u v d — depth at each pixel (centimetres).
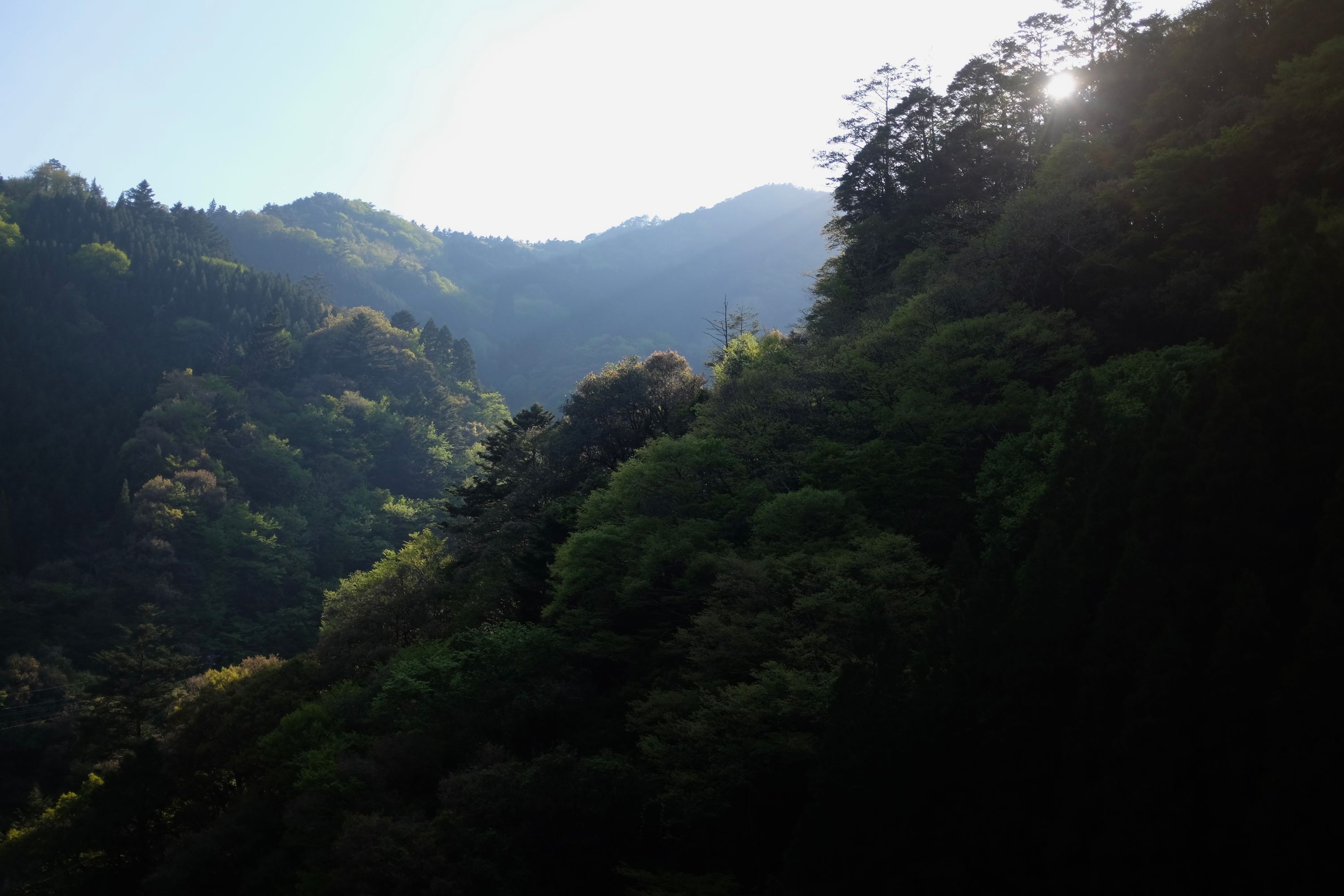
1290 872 1370
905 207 5644
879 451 3003
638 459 3800
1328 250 1791
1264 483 1656
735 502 3288
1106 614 1680
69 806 4497
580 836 2544
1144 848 1505
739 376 4619
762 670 2448
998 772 1764
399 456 14038
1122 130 4712
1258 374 1767
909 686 2005
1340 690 1380
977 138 5462
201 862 3397
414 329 17862
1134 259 3747
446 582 5278
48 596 8744
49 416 12269
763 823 2416
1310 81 3284
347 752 3438
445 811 2722
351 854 2617
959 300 3809
